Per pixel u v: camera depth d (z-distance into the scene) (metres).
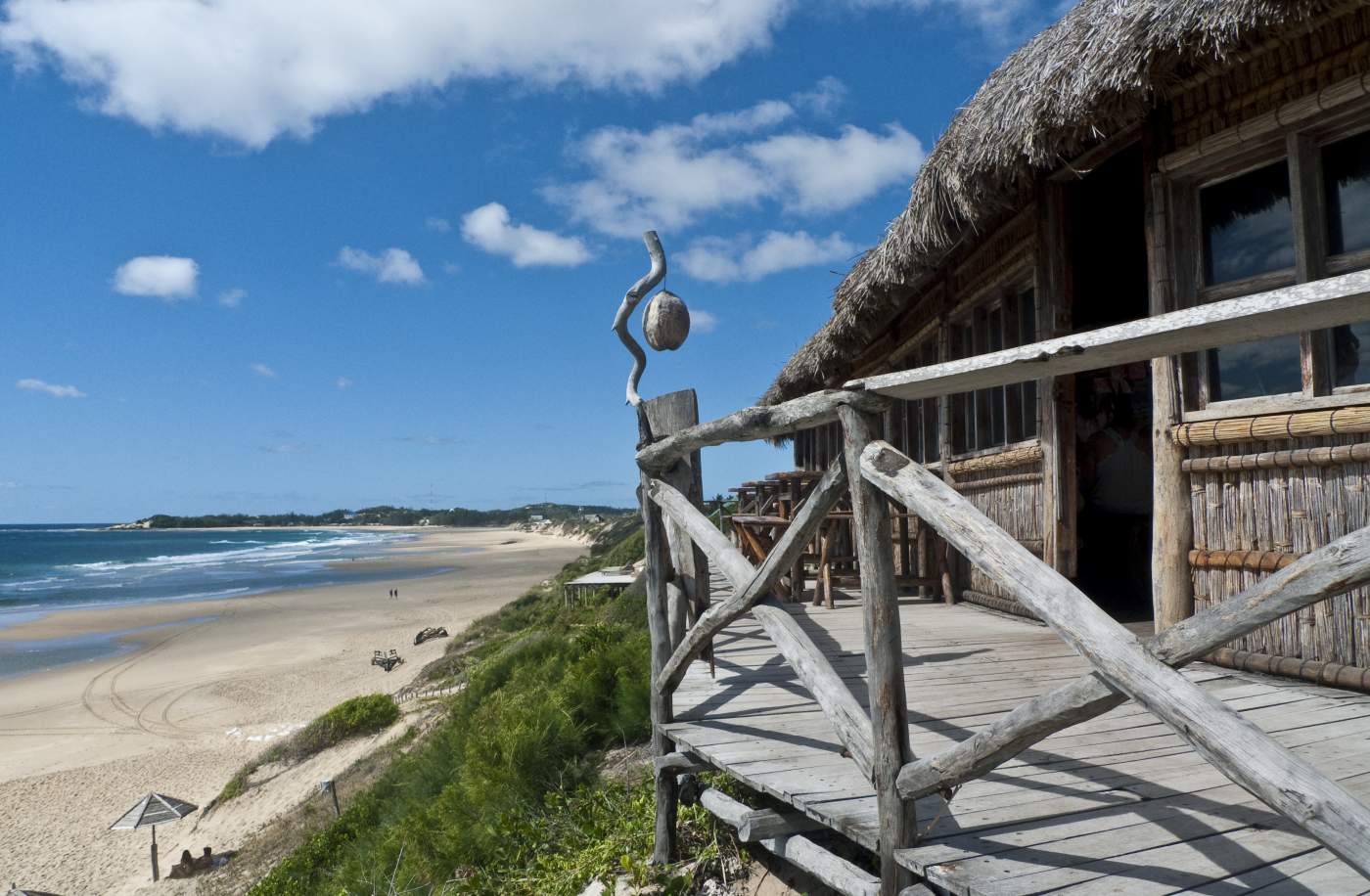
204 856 11.73
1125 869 1.89
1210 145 3.88
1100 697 1.51
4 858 12.59
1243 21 3.00
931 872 1.90
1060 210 5.33
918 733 3.02
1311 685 3.44
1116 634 1.45
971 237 6.33
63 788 15.44
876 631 2.03
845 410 2.07
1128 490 6.64
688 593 3.96
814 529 2.40
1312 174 3.58
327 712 16.66
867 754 2.10
